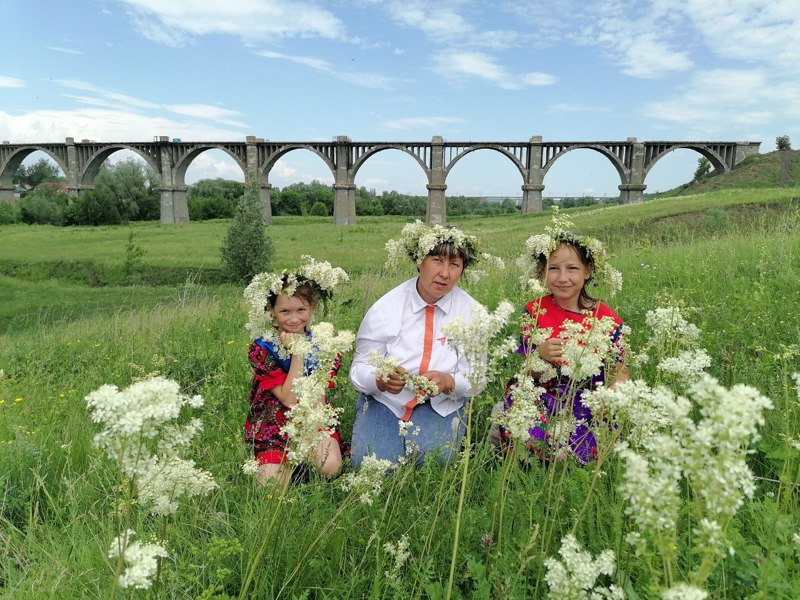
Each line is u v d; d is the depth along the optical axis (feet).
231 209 352.90
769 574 5.72
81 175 312.50
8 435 14.26
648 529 4.20
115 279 116.16
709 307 17.43
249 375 18.08
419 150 278.05
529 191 273.75
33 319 59.57
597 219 105.50
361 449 12.11
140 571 5.22
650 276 26.09
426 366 12.39
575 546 5.00
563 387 11.20
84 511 10.79
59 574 8.36
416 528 8.63
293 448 7.43
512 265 35.32
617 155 268.62
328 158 278.26
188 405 15.42
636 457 4.19
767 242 28.73
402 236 13.00
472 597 7.19
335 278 12.31
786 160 235.40
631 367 12.30
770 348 14.15
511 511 8.48
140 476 6.15
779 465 9.05
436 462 10.28
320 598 7.84
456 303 13.06
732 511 3.84
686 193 241.55
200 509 10.00
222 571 6.97
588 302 13.16
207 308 36.94
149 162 293.43
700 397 3.96
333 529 8.38
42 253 145.07
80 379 21.08
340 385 15.10
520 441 7.98
